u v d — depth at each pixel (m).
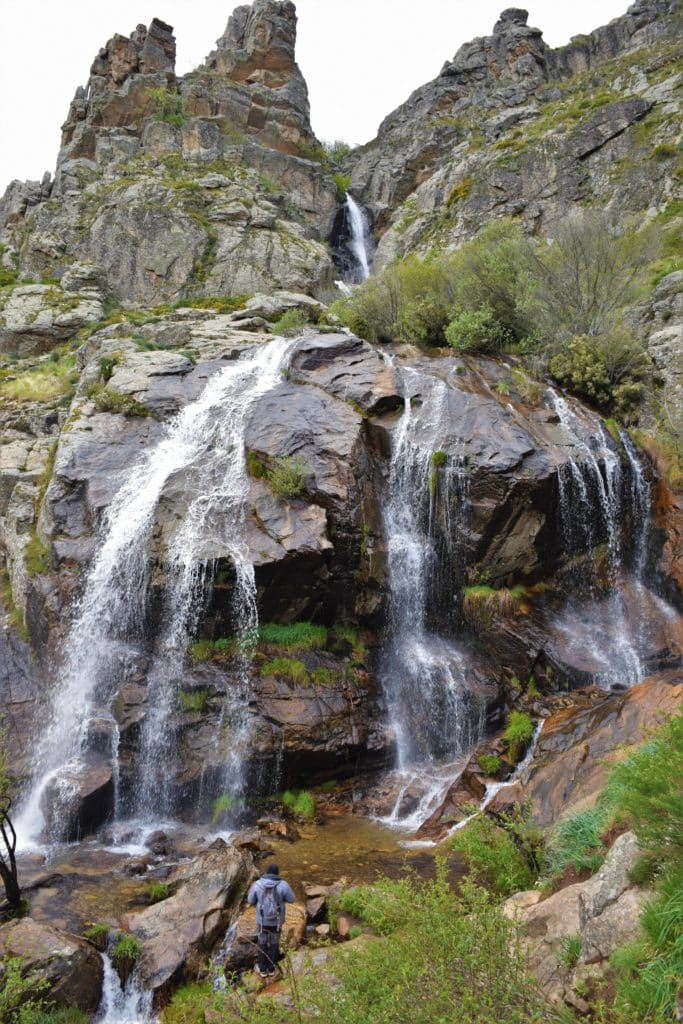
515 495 15.03
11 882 8.88
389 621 14.88
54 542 15.01
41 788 11.79
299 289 31.67
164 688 12.91
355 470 15.23
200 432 16.89
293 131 41.53
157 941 8.26
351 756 12.68
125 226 32.03
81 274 30.77
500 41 45.38
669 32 41.16
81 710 12.84
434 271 22.94
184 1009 7.45
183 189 33.41
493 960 4.80
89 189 34.25
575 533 15.89
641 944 5.27
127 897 9.34
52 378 24.33
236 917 8.67
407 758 13.37
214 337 22.75
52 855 10.59
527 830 8.71
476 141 40.31
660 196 30.16
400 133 45.88
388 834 11.33
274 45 43.03
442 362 19.52
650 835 5.68
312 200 39.97
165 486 15.19
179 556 13.72
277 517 14.48
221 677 13.07
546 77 44.06
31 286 30.72
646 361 19.94
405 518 15.71
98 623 13.91
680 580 15.63
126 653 13.48
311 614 14.27
